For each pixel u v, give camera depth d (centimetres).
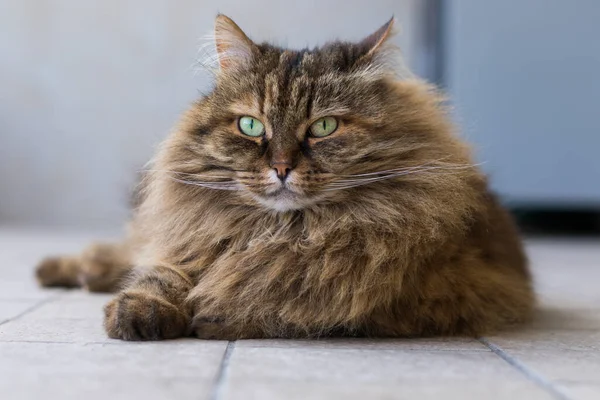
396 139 53
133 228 66
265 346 47
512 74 126
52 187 157
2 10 153
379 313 50
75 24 154
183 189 55
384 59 56
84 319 55
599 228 155
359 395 38
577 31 124
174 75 155
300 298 50
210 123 54
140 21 154
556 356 46
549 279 83
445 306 51
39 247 113
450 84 128
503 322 54
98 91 155
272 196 51
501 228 60
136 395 38
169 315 48
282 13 153
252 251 51
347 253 51
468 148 58
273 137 52
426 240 51
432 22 132
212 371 41
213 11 154
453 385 40
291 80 52
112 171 157
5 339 48
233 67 55
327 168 51
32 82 155
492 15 126
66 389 39
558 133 127
